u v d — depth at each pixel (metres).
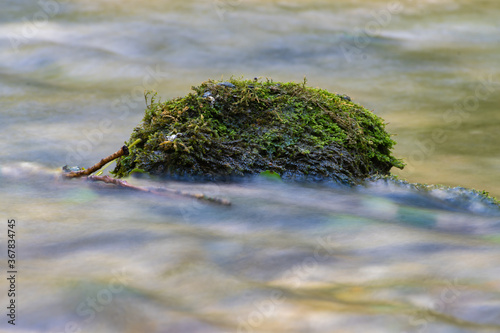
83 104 20.77
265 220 10.02
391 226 9.98
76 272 8.02
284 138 11.70
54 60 26.84
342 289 7.77
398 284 7.90
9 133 16.70
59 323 6.82
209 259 8.54
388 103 22.91
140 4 36.38
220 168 11.45
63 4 35.19
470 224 10.25
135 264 8.31
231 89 12.14
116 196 10.98
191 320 6.89
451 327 6.77
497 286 7.80
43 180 12.05
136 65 27.17
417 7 39.09
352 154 11.86
